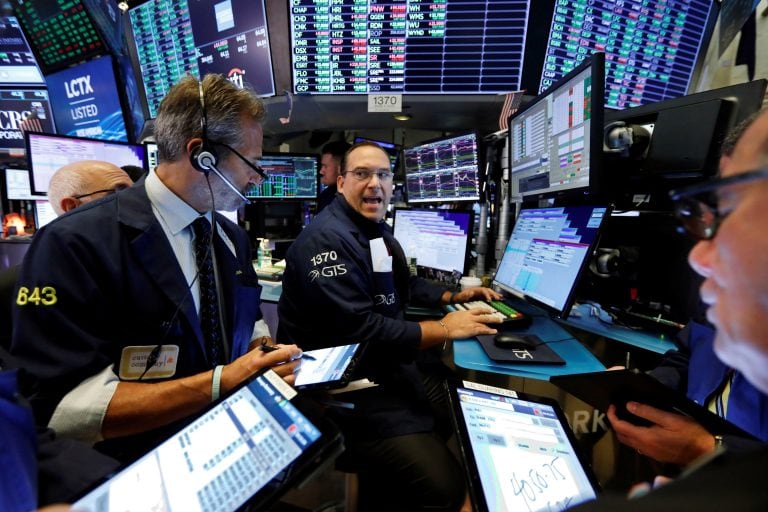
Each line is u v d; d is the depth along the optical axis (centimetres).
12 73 272
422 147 206
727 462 24
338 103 201
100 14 243
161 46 221
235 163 86
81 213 77
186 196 86
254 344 111
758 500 20
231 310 97
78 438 67
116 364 77
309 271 123
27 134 204
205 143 79
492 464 55
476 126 246
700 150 97
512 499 50
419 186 217
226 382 74
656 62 183
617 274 115
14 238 243
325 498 144
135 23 222
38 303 67
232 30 200
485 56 180
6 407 40
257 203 271
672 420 65
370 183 146
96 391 68
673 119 104
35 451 43
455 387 71
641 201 118
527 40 174
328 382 73
